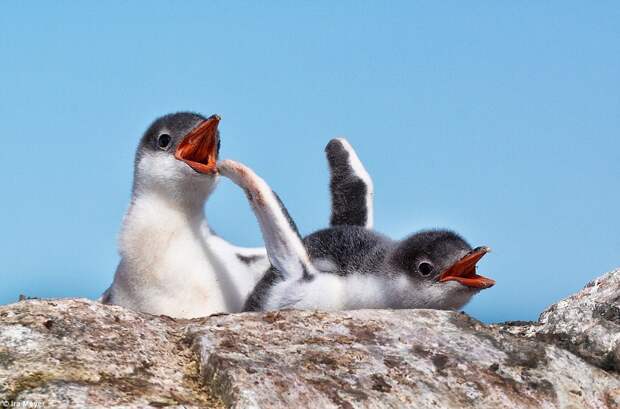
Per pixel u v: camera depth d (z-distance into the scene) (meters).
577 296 15.79
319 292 16.39
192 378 11.54
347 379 11.74
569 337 13.97
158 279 16.88
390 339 12.87
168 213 17.08
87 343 11.69
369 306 16.67
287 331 12.71
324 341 12.55
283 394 11.11
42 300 12.48
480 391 12.20
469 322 13.60
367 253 17.27
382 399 11.54
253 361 11.55
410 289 16.59
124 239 17.11
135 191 17.44
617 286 15.41
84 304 12.51
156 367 11.59
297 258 16.62
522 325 15.30
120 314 12.57
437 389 12.03
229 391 11.04
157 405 10.66
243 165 16.88
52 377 10.85
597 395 12.92
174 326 12.73
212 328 12.55
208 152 17.38
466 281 16.53
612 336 13.70
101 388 10.80
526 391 12.45
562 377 12.87
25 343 11.42
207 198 17.33
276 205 16.64
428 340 12.99
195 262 16.98
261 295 16.73
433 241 16.78
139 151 17.45
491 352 12.98
